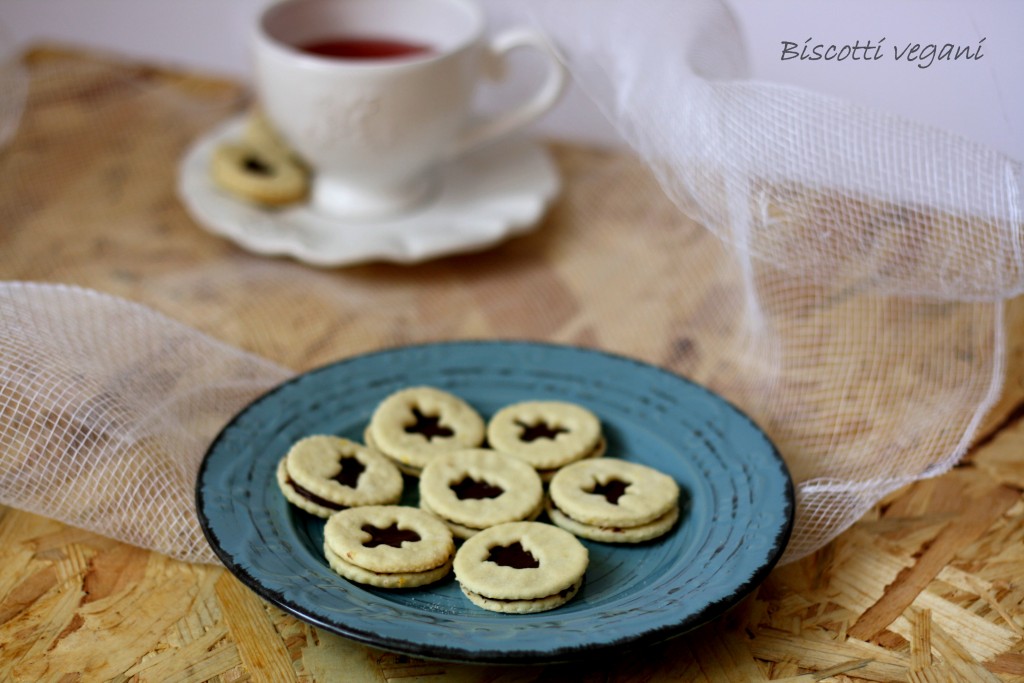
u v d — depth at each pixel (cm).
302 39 93
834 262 74
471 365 76
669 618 62
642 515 68
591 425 73
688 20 77
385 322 84
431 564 66
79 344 74
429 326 84
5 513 71
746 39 92
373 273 88
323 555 68
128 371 74
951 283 73
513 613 65
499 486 70
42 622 66
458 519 68
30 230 90
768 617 67
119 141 100
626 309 85
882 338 79
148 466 71
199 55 123
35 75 105
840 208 72
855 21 87
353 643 66
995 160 71
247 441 71
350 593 65
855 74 88
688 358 81
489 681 65
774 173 72
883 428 75
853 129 72
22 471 70
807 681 65
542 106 91
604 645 61
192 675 64
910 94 85
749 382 79
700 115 73
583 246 91
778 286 80
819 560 70
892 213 72
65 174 96
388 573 66
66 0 123
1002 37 79
